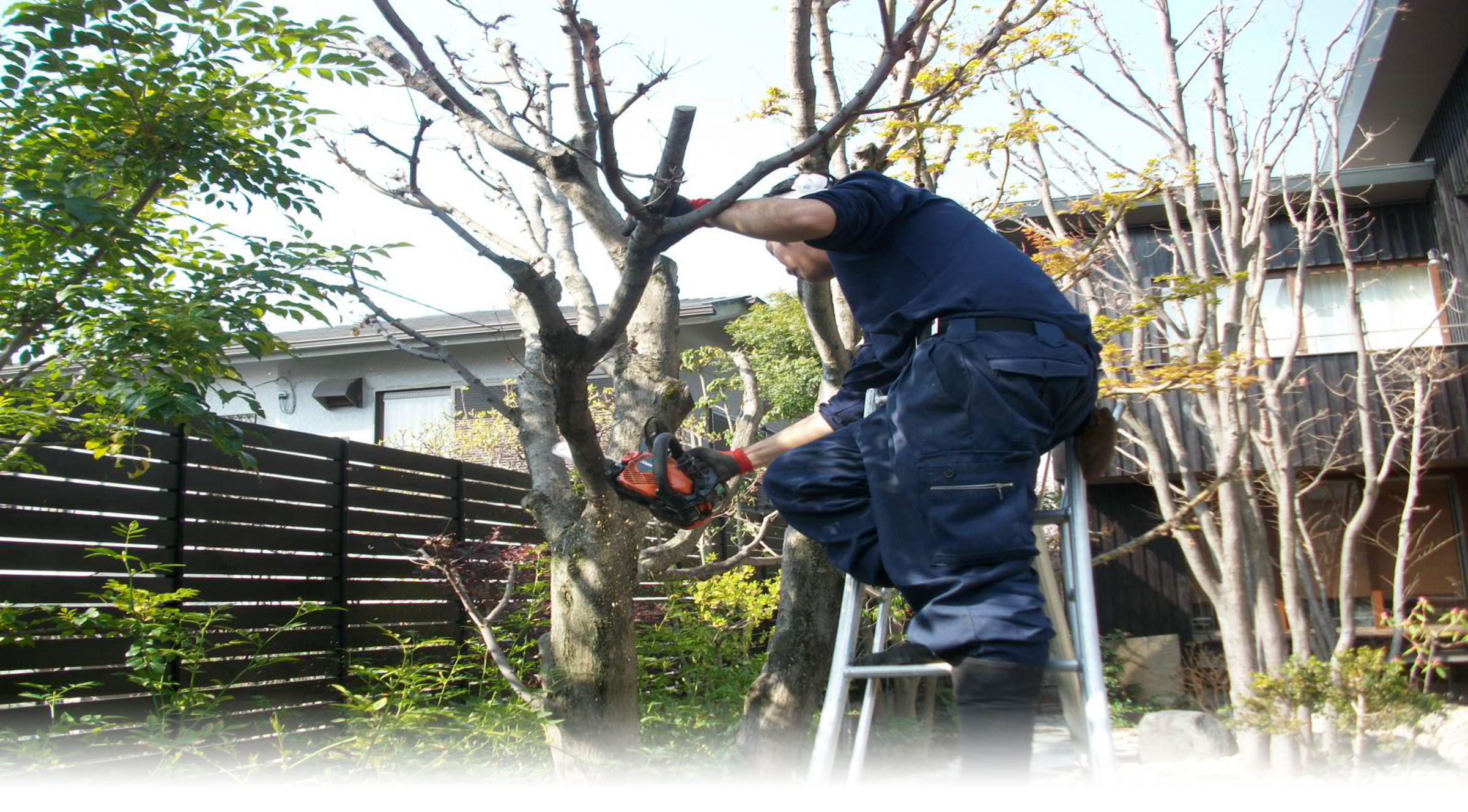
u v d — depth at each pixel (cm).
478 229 450
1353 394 999
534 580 670
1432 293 1051
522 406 451
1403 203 1073
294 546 564
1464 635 613
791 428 234
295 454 574
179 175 385
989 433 179
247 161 382
